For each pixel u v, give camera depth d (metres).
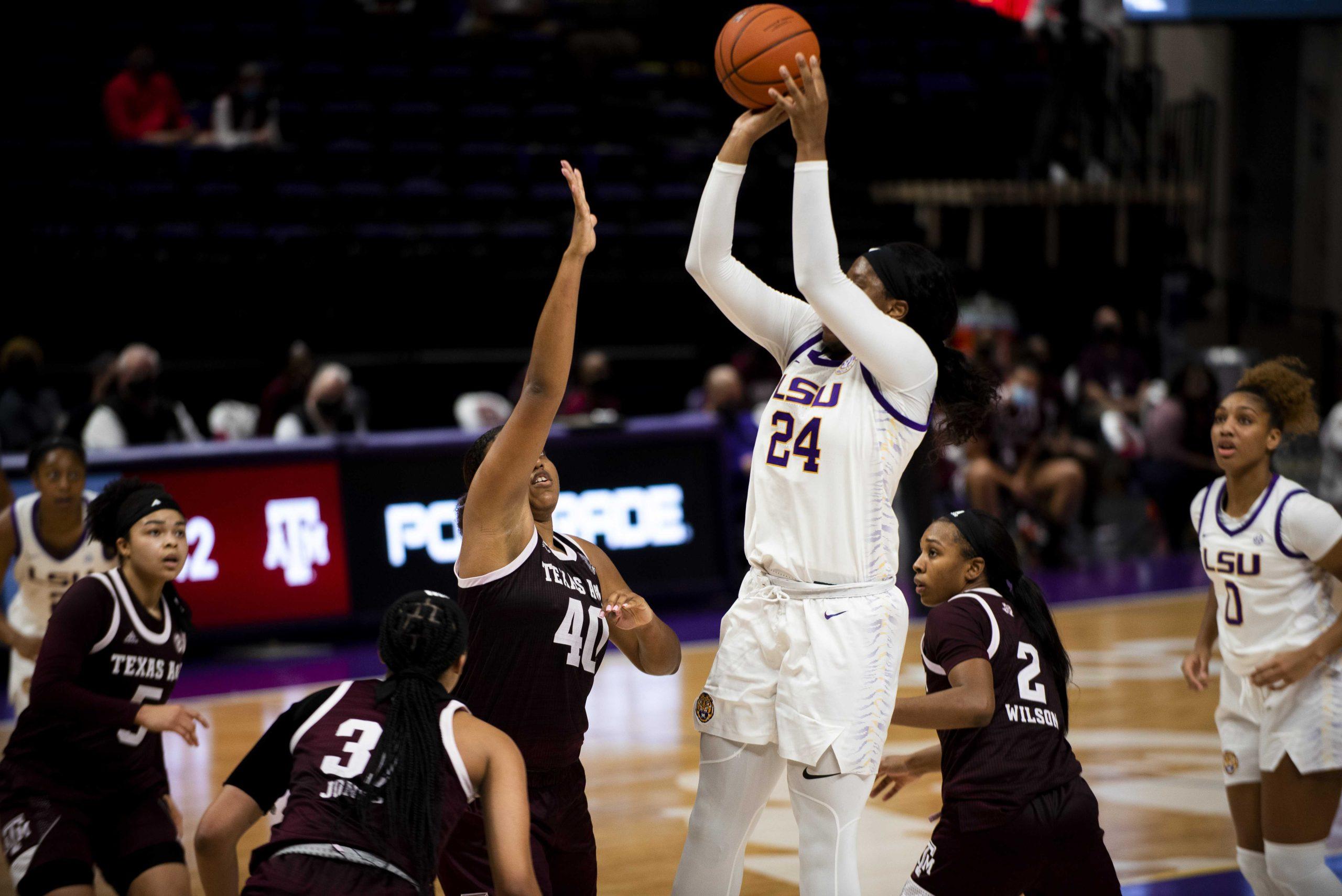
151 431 15.72
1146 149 28.16
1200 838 8.93
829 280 5.32
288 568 15.13
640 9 30.56
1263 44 31.36
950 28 29.41
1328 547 6.65
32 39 25.22
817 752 5.44
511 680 5.50
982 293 26.50
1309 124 30.53
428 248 22.92
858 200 25.89
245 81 23.91
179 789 10.15
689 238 24.33
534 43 27.42
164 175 22.70
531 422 5.24
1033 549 20.03
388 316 22.67
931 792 10.11
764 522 5.70
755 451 5.84
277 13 27.61
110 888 8.07
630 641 6.18
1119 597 17.67
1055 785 5.89
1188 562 20.28
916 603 16.64
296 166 23.27
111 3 26.73
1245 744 7.02
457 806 4.66
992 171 27.42
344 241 22.41
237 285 21.92
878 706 5.53
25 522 8.35
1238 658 6.96
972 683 5.84
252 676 14.11
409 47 26.48
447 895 5.54
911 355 5.48
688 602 17.38
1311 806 6.70
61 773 6.09
